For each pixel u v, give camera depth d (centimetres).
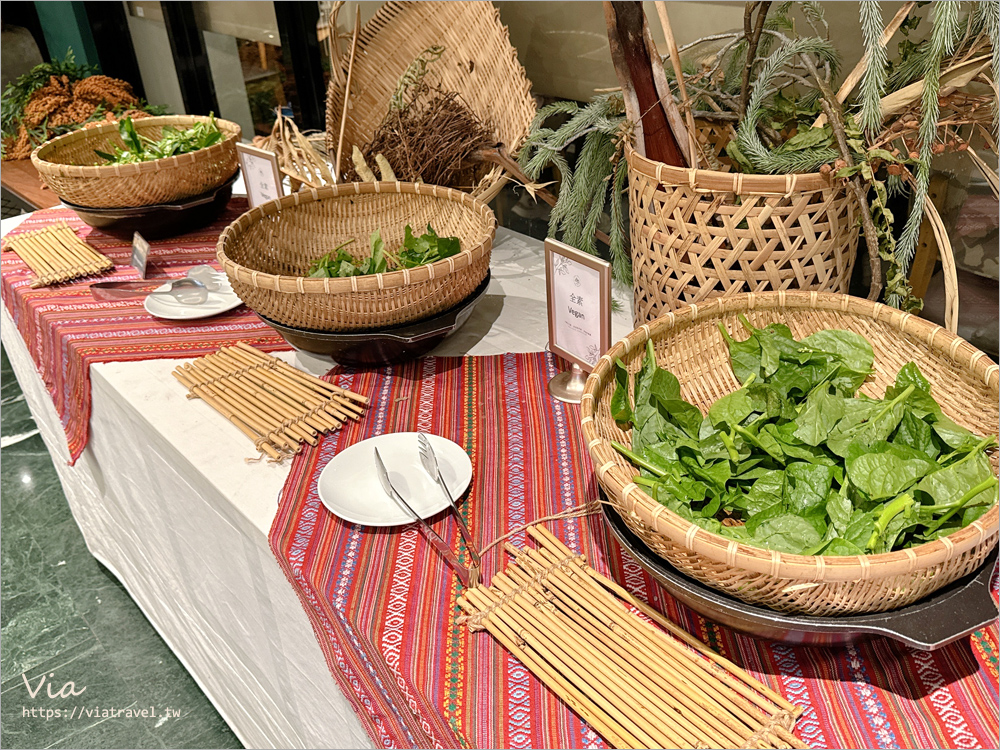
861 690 58
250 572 88
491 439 88
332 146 146
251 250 108
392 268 115
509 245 142
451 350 107
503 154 120
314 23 188
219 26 224
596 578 68
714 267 79
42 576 167
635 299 92
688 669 60
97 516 147
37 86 245
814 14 91
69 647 150
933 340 69
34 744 131
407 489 79
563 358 94
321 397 96
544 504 78
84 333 116
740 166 80
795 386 73
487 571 71
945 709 56
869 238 76
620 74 80
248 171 139
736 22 102
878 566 48
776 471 64
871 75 70
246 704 115
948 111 77
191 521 100
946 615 52
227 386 100
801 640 56
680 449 68
